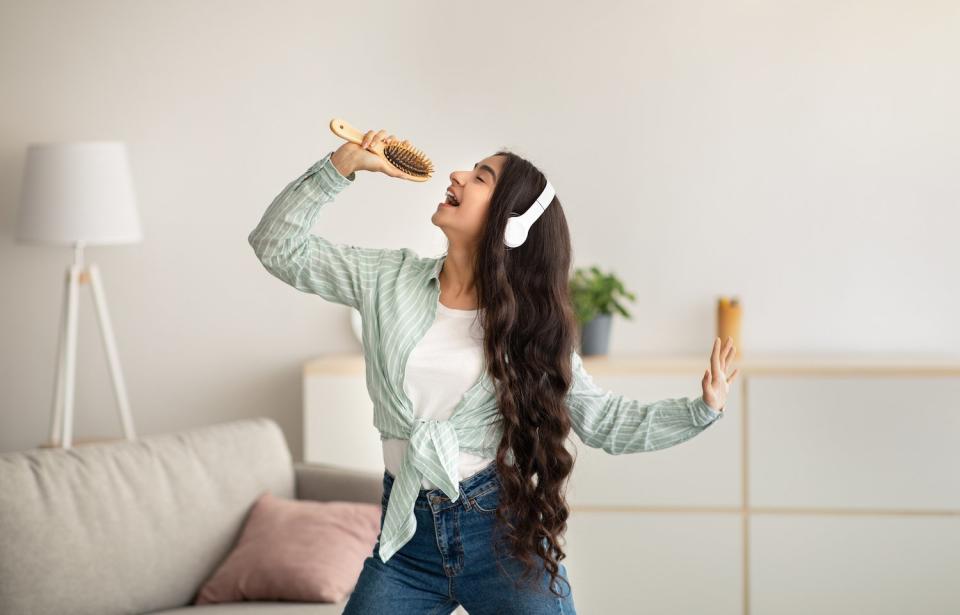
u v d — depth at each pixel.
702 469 3.79
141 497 2.90
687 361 3.90
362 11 4.24
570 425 2.15
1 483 2.64
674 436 2.16
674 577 3.80
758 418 3.77
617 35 4.16
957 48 4.07
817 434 3.76
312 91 4.27
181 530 2.95
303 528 2.99
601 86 4.18
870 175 4.12
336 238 4.28
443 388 2.09
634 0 4.15
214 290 4.36
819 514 3.77
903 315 4.14
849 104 4.11
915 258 4.12
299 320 4.35
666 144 4.17
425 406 2.10
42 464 2.76
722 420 3.79
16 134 4.33
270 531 3.00
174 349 4.38
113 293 4.37
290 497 3.32
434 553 2.10
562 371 2.14
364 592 2.12
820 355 4.17
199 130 4.32
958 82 4.07
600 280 4.02
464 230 2.12
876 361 3.96
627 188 4.19
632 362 3.87
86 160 3.94
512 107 4.21
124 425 4.18
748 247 4.17
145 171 4.33
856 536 3.76
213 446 3.17
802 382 3.76
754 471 3.78
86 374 4.40
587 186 4.20
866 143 4.12
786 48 4.12
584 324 4.03
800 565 3.77
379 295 2.13
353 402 3.95
